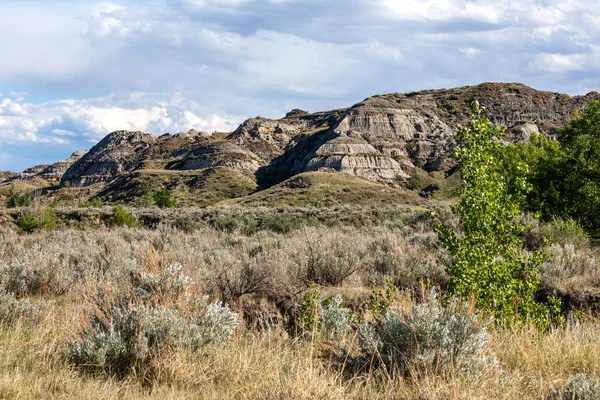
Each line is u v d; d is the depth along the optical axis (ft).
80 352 17.81
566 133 81.00
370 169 530.68
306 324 25.55
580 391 14.33
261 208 151.23
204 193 479.82
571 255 42.50
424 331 17.54
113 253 44.27
